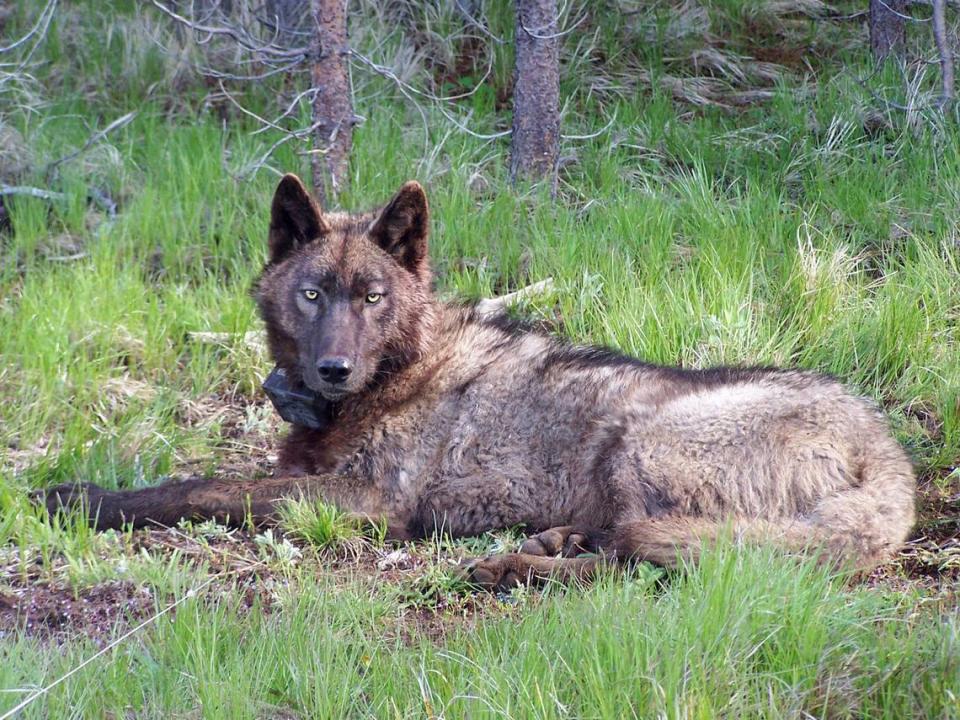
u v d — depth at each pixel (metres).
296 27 18.97
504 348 10.29
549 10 15.64
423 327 10.33
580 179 16.42
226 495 9.77
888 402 11.79
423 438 10.05
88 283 13.29
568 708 6.48
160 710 6.63
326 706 6.61
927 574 8.78
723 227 14.24
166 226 14.77
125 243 14.66
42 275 14.05
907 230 14.27
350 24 19.41
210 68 18.80
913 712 6.45
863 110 16.98
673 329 12.34
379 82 18.53
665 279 13.30
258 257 14.17
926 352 12.05
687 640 6.83
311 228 10.45
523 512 9.80
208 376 12.62
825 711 6.51
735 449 9.15
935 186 15.09
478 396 10.05
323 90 14.89
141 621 8.00
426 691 6.70
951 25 19.69
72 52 19.27
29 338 12.28
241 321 13.19
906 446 10.86
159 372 12.71
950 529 9.49
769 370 9.98
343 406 10.24
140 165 16.62
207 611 7.93
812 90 18.27
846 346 12.16
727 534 8.57
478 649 7.23
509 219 14.79
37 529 9.19
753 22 20.64
